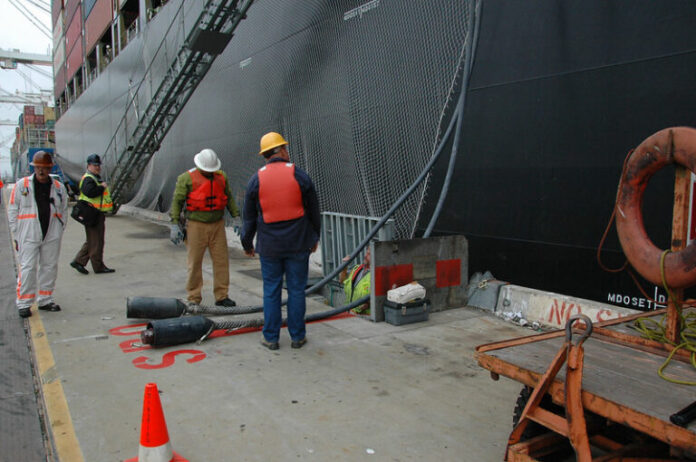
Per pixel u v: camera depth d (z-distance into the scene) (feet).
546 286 18.52
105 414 10.87
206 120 42.83
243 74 36.27
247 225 15.06
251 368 13.50
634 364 8.28
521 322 17.10
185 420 10.57
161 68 51.16
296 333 15.06
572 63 17.33
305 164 29.81
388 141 24.13
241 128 36.78
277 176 14.38
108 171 73.56
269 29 32.76
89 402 11.47
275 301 14.93
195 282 19.12
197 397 11.70
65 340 15.84
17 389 12.94
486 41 20.10
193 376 12.96
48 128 207.82
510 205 19.62
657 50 15.14
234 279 25.58
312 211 14.99
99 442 9.71
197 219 18.71
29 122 217.97
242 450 9.41
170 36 48.24
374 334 16.37
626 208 9.06
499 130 19.84
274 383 12.49
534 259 18.88
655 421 6.39
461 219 21.48
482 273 20.89
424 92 22.26
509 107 19.43
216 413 10.89
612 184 16.43
